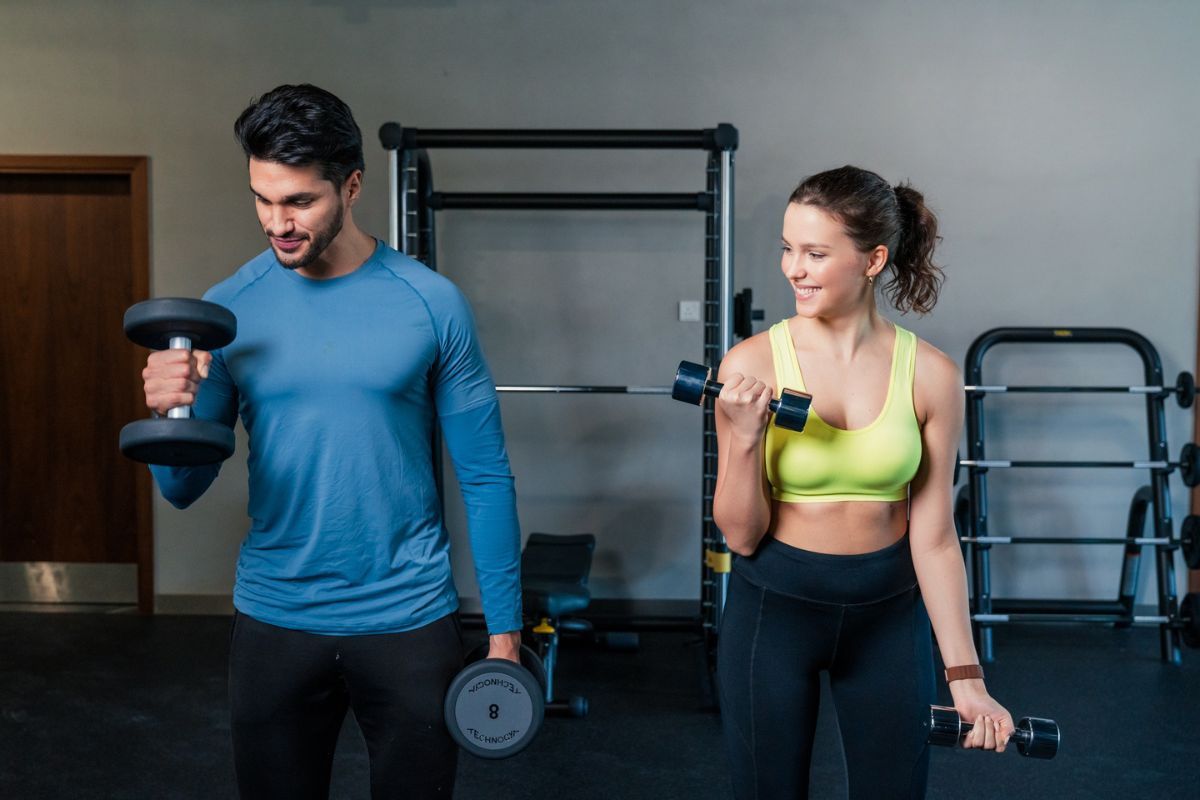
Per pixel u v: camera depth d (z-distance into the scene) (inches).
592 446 162.7
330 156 49.9
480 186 159.8
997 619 145.1
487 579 58.6
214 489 162.7
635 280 160.4
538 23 157.6
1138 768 107.6
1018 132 157.6
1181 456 145.1
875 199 53.2
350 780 103.8
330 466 54.3
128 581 168.2
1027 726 52.7
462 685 55.3
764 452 57.0
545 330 161.2
